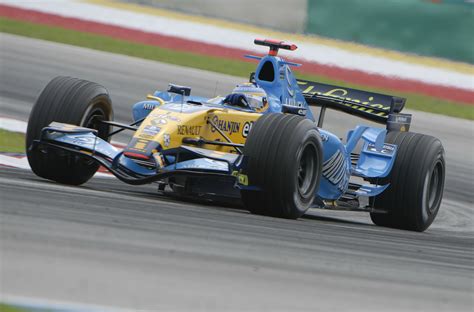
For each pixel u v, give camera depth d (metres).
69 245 15.15
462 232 33.25
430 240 26.72
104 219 18.33
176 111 25.36
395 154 30.16
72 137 24.69
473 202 42.22
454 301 15.38
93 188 26.34
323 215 33.03
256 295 13.70
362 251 20.08
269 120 24.31
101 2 76.94
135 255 15.20
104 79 57.12
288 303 13.45
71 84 26.33
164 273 14.23
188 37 70.94
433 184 31.31
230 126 26.62
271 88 28.88
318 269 16.56
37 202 19.22
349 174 29.30
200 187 25.92
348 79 63.53
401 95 62.03
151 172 24.47
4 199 18.89
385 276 16.94
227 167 23.77
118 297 12.41
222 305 12.78
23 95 50.88
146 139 24.12
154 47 68.31
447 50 66.81
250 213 25.00
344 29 68.31
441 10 66.81
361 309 13.73
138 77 59.00
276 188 23.81
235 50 69.44
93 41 67.75
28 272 13.02
